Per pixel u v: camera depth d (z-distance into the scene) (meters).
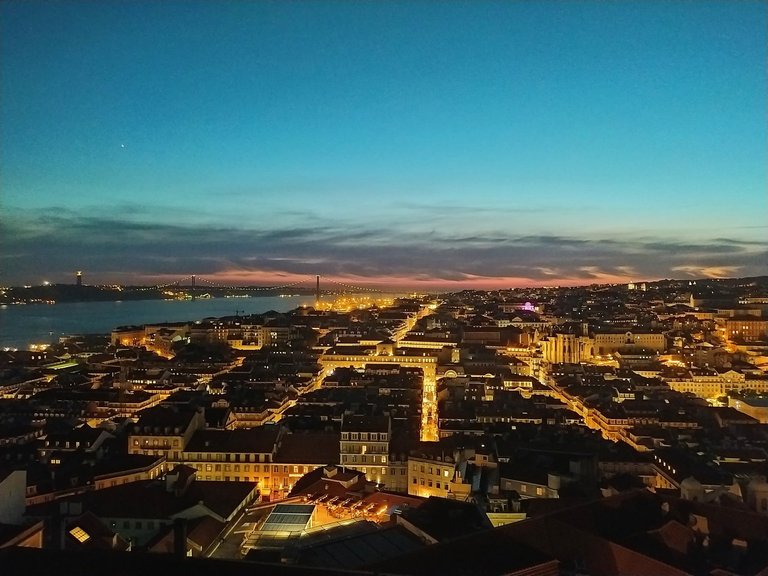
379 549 118.62
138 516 165.88
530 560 86.00
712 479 183.12
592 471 199.75
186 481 182.50
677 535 98.38
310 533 143.12
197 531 152.50
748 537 101.38
